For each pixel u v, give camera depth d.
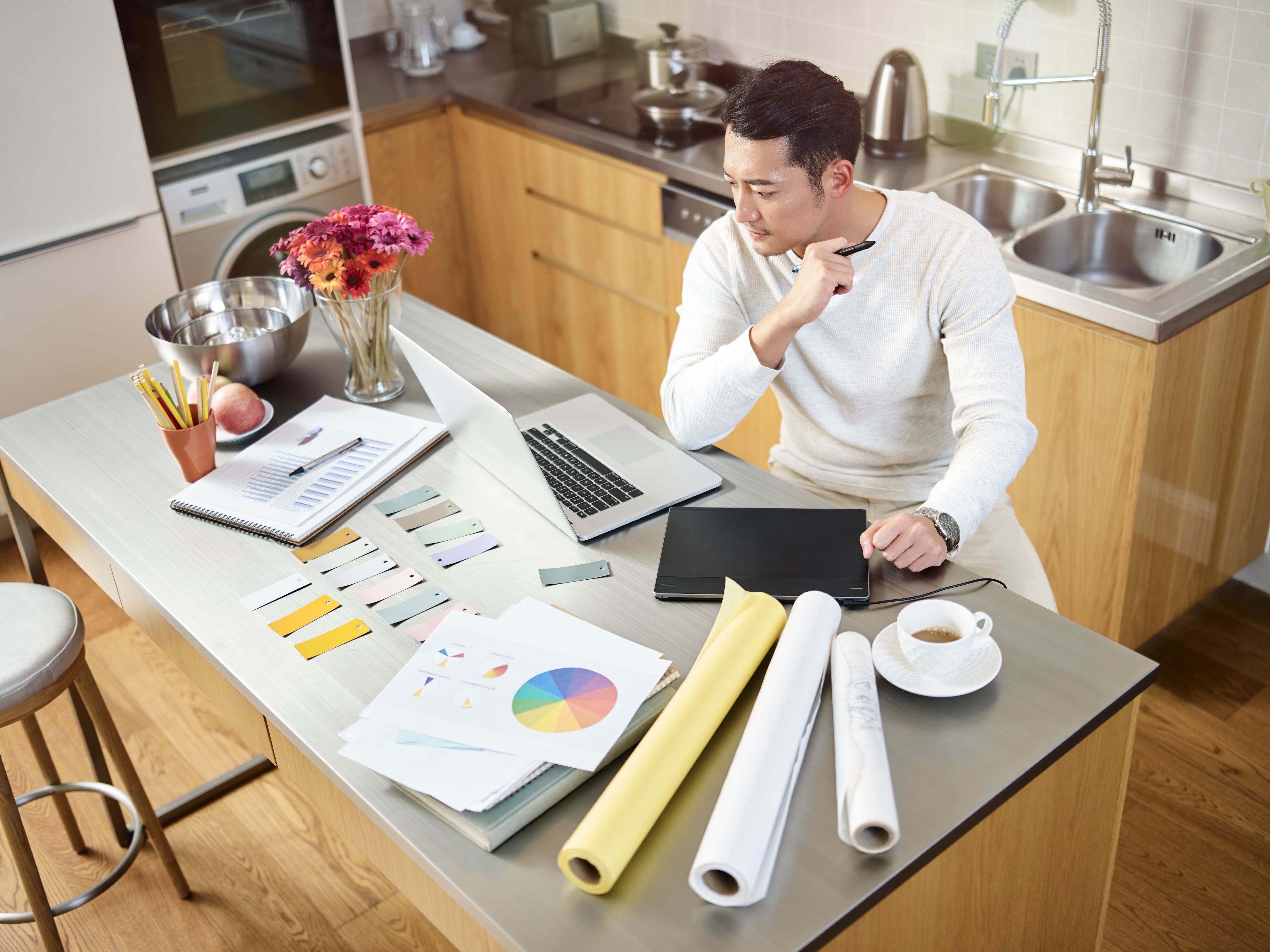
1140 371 2.04
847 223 1.64
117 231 2.95
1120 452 2.14
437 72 3.60
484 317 3.85
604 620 1.34
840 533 1.45
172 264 3.09
